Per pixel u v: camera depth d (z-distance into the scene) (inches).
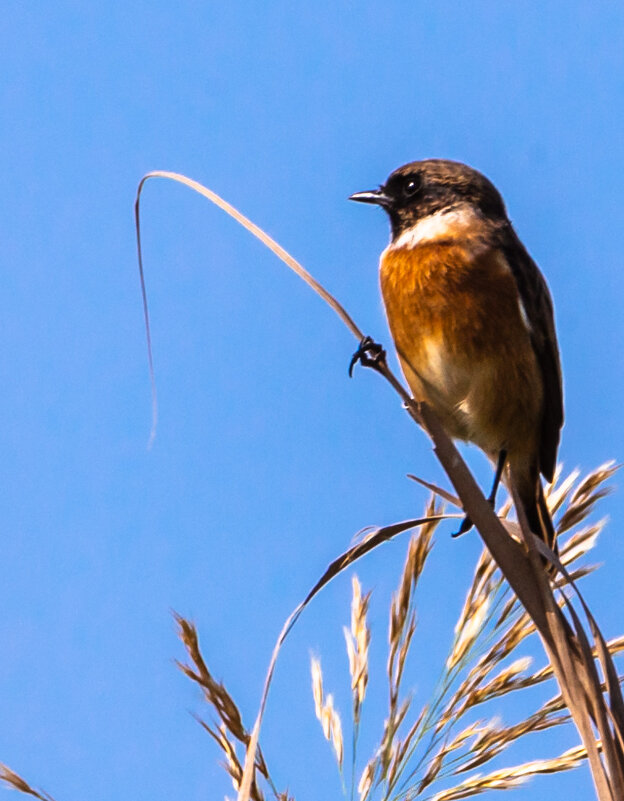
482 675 218.4
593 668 175.0
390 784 211.0
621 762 169.8
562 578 237.6
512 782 208.7
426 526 228.2
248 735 211.5
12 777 200.7
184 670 213.8
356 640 221.8
